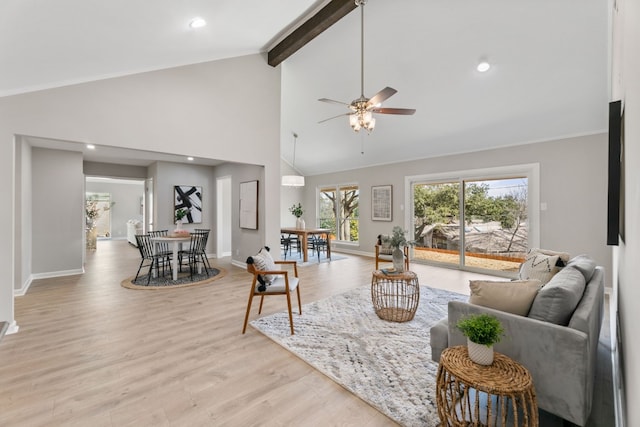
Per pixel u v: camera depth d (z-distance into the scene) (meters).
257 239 5.27
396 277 3.08
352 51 4.24
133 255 7.28
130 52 2.88
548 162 4.56
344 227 8.20
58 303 3.59
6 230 2.76
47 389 1.92
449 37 3.57
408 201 6.55
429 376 2.07
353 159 7.37
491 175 5.27
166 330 2.83
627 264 1.33
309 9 3.67
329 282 4.73
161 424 1.62
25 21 1.64
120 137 3.50
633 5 1.00
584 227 4.26
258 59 4.83
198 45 3.46
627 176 1.25
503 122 4.61
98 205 11.37
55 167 4.96
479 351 1.46
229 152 4.50
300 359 2.31
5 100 2.79
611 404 1.80
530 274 2.98
